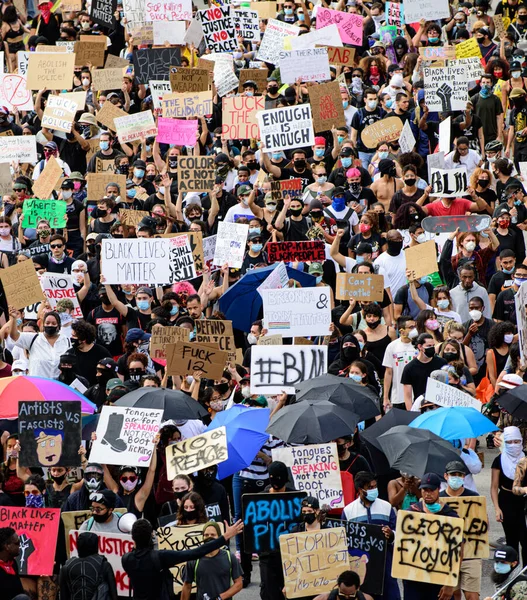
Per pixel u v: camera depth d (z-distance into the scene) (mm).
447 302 34281
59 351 32781
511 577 23031
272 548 23250
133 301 36188
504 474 25922
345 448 25969
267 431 25734
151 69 52375
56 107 47969
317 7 55438
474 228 38125
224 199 43094
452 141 47906
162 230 41406
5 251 40656
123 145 47906
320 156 44781
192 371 28469
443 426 25641
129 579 22625
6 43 60812
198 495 23531
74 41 58406
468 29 58844
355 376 28797
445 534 22375
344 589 21594
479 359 34250
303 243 36344
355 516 23703
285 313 32000
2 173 45594
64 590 22172
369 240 38656
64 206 41531
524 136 47344
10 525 23328
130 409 25594
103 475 25422
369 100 48281
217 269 38375
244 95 47688
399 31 56562
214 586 22688
